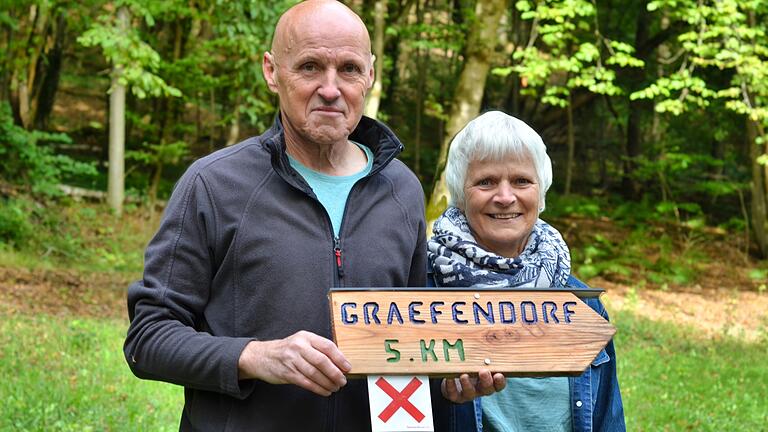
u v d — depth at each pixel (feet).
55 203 50.21
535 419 8.89
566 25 44.52
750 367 32.42
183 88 52.85
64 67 82.99
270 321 7.50
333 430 7.66
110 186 53.83
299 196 7.75
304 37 7.57
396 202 8.19
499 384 7.41
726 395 26.86
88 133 75.77
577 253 57.82
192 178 7.73
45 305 32.99
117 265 44.65
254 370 7.02
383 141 8.22
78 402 18.94
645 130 86.02
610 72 44.80
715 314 45.73
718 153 78.74
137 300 7.65
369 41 7.88
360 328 7.25
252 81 42.39
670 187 77.10
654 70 69.31
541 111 82.07
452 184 9.27
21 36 59.26
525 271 8.91
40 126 67.87
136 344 7.50
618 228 65.82
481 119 9.07
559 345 7.58
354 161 8.27
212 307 7.68
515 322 7.59
